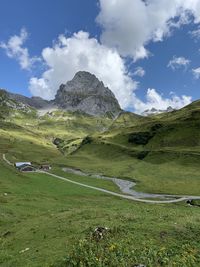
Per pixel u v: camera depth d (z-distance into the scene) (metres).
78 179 186.25
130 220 41.97
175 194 161.38
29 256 33.66
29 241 40.84
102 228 34.75
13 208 70.00
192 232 33.88
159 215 45.72
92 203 96.56
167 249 29.22
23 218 61.12
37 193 106.31
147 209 57.84
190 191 168.12
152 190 170.75
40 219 53.53
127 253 27.47
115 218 44.47
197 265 26.25
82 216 49.19
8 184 114.00
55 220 49.38
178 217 43.19
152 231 34.44
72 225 43.03
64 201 93.56
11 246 40.59
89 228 38.62
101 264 26.11
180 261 26.58
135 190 171.38
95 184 174.00
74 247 30.06
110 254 27.45
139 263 25.92
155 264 26.05
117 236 33.09
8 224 56.66
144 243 30.72
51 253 32.72
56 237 39.38
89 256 27.34
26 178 141.25
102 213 51.06
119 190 166.50
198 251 29.03
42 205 78.62
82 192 136.62
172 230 34.50
